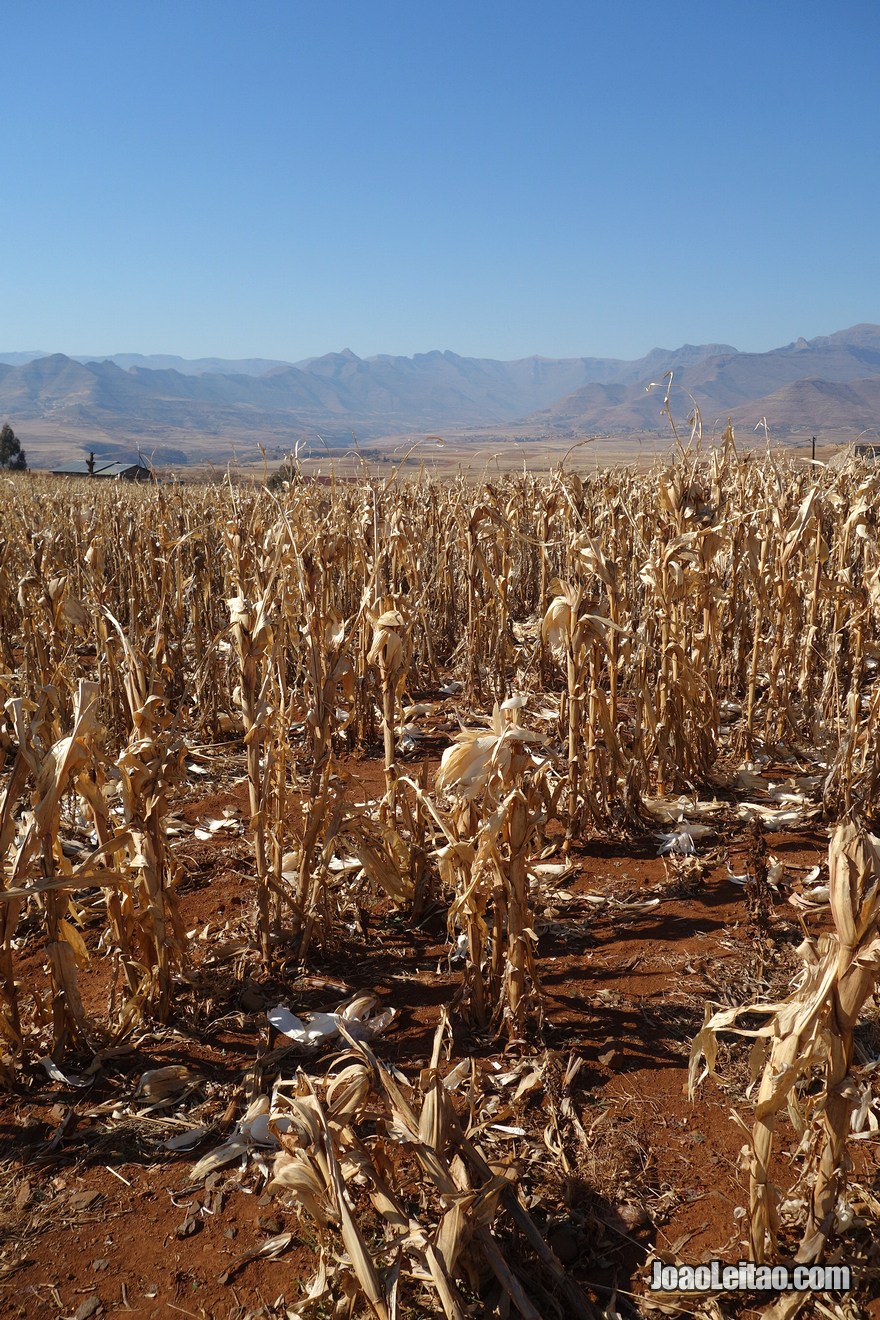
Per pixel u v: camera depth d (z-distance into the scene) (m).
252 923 4.74
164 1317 2.62
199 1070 3.69
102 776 4.06
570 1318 2.59
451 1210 2.53
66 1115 3.43
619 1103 3.43
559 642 5.71
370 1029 3.88
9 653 8.60
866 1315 2.57
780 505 7.98
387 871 4.74
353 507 9.34
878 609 6.62
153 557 9.52
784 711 7.07
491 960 3.91
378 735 7.86
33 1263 2.81
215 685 7.86
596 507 10.21
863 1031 3.69
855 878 2.42
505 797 3.63
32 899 4.91
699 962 4.36
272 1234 2.89
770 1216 2.68
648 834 5.81
